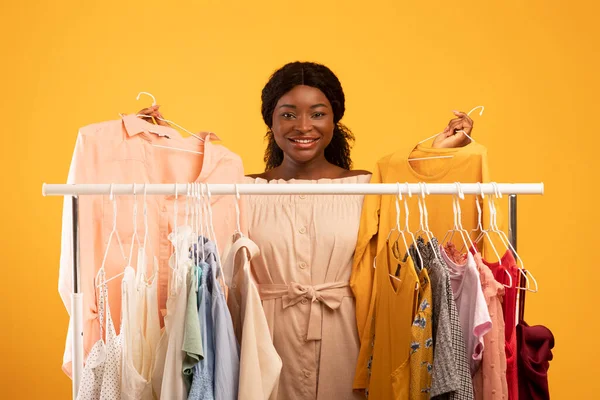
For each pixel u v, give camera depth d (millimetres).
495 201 2230
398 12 3562
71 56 3531
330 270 2340
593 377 3445
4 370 3453
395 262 1991
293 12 3594
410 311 1816
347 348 2324
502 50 3502
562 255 3447
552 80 3475
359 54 3566
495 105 3486
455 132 2453
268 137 2893
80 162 2129
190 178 2330
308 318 2316
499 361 1780
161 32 3572
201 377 1633
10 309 3471
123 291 1703
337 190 1837
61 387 3494
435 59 3537
